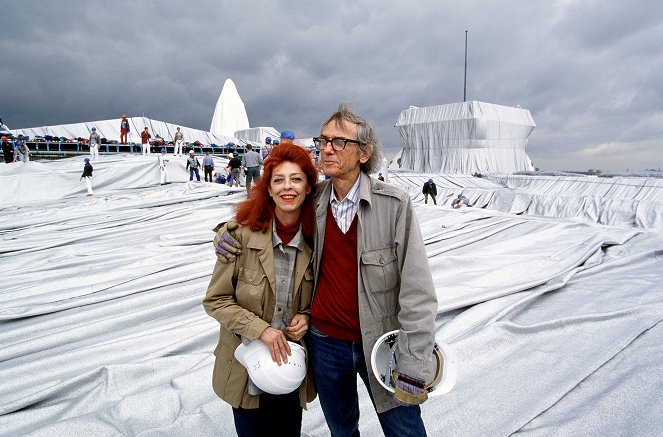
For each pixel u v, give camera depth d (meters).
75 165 17.70
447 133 38.19
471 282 4.68
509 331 3.25
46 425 2.31
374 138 1.52
